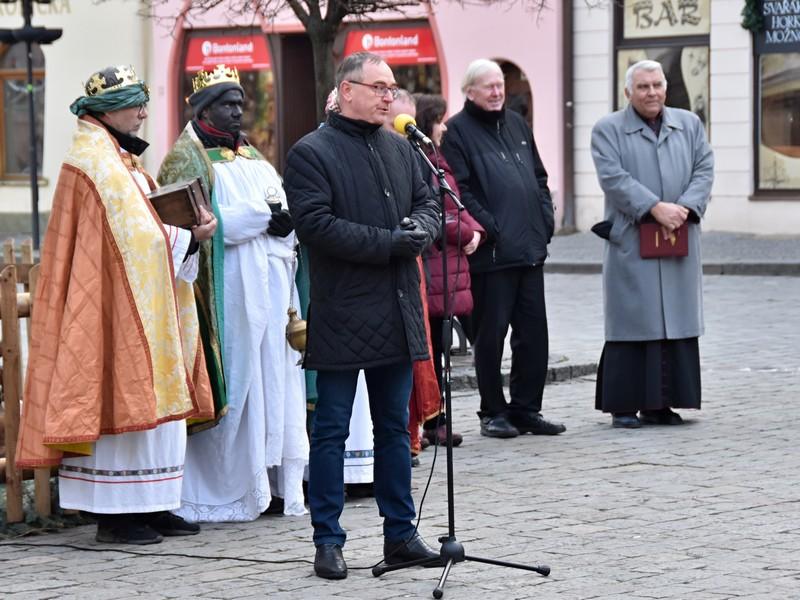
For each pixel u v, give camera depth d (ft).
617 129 37.99
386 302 24.29
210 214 27.37
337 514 24.71
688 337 37.63
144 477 26.89
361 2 50.34
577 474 32.01
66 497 27.22
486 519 28.07
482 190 36.11
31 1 88.53
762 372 45.98
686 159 37.93
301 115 105.91
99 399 26.30
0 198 110.52
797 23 88.84
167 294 26.63
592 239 92.53
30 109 90.38
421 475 32.24
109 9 107.24
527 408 37.17
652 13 93.40
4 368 28.35
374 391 24.86
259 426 28.78
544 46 96.02
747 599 22.38
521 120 37.50
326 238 23.79
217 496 29.12
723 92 91.30
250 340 28.73
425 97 35.42
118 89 26.81
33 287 28.58
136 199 26.63
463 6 88.79
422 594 23.30
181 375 26.73
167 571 25.17
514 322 37.09
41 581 24.66
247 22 104.83
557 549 25.72
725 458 33.27
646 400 37.45
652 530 26.86
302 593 23.56
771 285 71.31
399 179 24.84
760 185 90.99
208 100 29.43
